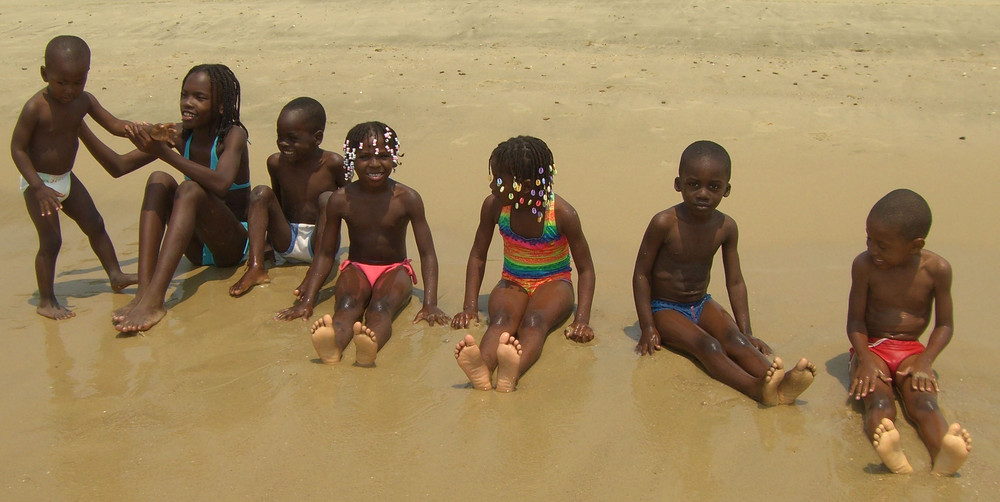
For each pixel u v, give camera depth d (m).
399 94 9.95
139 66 11.86
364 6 15.05
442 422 3.94
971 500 3.36
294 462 3.64
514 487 3.47
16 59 12.47
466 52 11.98
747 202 6.85
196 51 12.74
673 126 8.75
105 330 4.94
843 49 11.71
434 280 5.20
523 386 4.29
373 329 4.72
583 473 3.56
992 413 3.96
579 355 4.63
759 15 13.37
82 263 6.08
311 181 5.84
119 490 3.48
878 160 7.72
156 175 5.34
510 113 9.21
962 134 8.41
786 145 8.16
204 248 5.92
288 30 13.78
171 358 4.57
